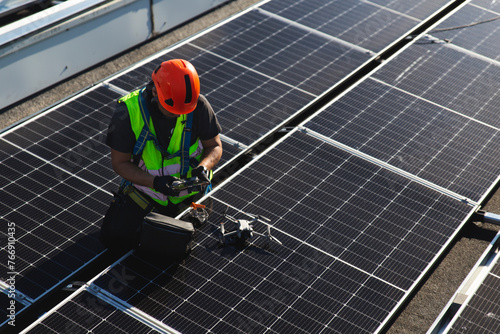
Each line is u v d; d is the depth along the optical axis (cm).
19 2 1593
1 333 796
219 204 905
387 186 963
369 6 1563
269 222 881
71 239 878
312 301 771
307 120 1101
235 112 1140
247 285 787
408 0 1609
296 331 733
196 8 1784
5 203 925
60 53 1450
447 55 1345
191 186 808
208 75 1244
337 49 1369
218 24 1433
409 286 801
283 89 1216
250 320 743
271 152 1014
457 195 960
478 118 1150
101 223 908
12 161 1005
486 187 985
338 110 1135
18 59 1364
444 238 880
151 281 786
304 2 1558
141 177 827
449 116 1147
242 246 842
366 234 873
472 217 1004
